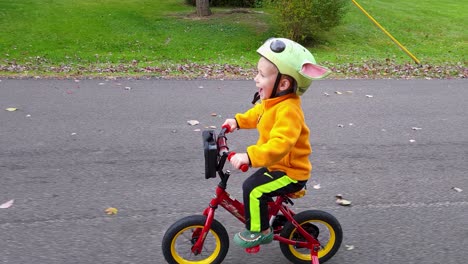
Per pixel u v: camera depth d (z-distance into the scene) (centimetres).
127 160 489
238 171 470
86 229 358
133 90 768
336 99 754
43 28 1293
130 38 1260
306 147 285
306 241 314
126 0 1714
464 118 675
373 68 1021
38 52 1106
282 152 264
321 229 343
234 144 543
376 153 530
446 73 996
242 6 1661
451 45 1382
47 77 841
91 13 1467
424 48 1322
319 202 413
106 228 361
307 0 1198
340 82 878
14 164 470
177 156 503
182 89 784
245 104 706
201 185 438
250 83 844
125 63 1023
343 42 1342
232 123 300
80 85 790
